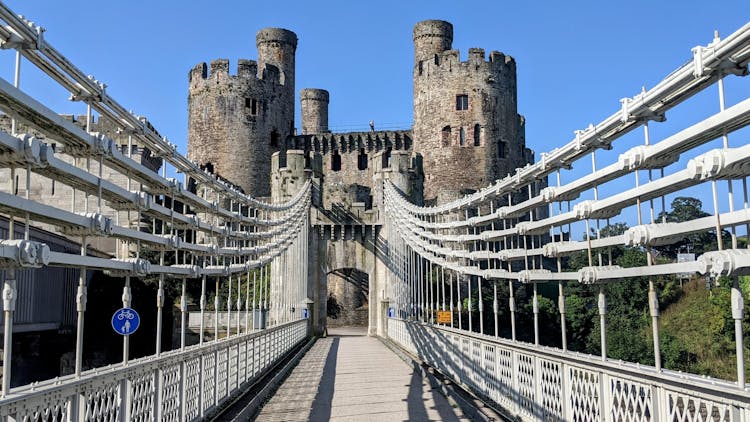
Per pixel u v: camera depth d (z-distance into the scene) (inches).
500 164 2292.1
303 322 1138.7
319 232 1362.0
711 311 1078.4
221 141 2412.6
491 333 1223.5
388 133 2527.1
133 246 733.3
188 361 350.6
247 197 557.0
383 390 543.2
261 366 610.2
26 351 977.5
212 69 2445.9
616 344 1108.5
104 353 1026.1
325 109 3004.4
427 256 738.2
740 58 178.4
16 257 188.5
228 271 471.8
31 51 206.7
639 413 235.9
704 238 1122.0
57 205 1061.1
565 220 304.2
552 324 1242.6
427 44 2475.4
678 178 203.5
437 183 2281.0
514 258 395.2
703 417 204.1
